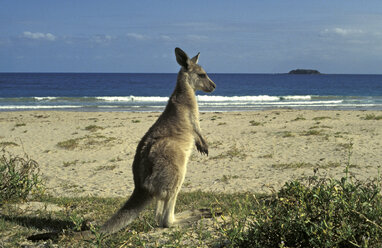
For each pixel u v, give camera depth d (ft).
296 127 61.46
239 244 12.71
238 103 129.59
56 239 14.94
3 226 16.80
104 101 138.21
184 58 17.80
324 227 11.81
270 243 12.64
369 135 51.78
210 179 32.17
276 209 13.39
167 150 15.42
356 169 33.68
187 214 17.61
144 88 243.40
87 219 18.98
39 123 70.28
